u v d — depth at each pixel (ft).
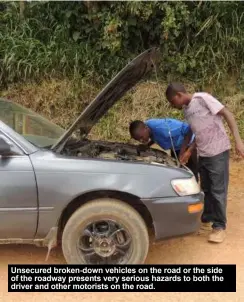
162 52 28.81
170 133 16.83
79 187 12.83
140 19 27.86
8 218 12.85
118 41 27.66
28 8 30.04
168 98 15.62
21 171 12.73
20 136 13.15
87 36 29.37
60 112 28.37
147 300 12.46
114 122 27.94
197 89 28.99
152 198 13.00
